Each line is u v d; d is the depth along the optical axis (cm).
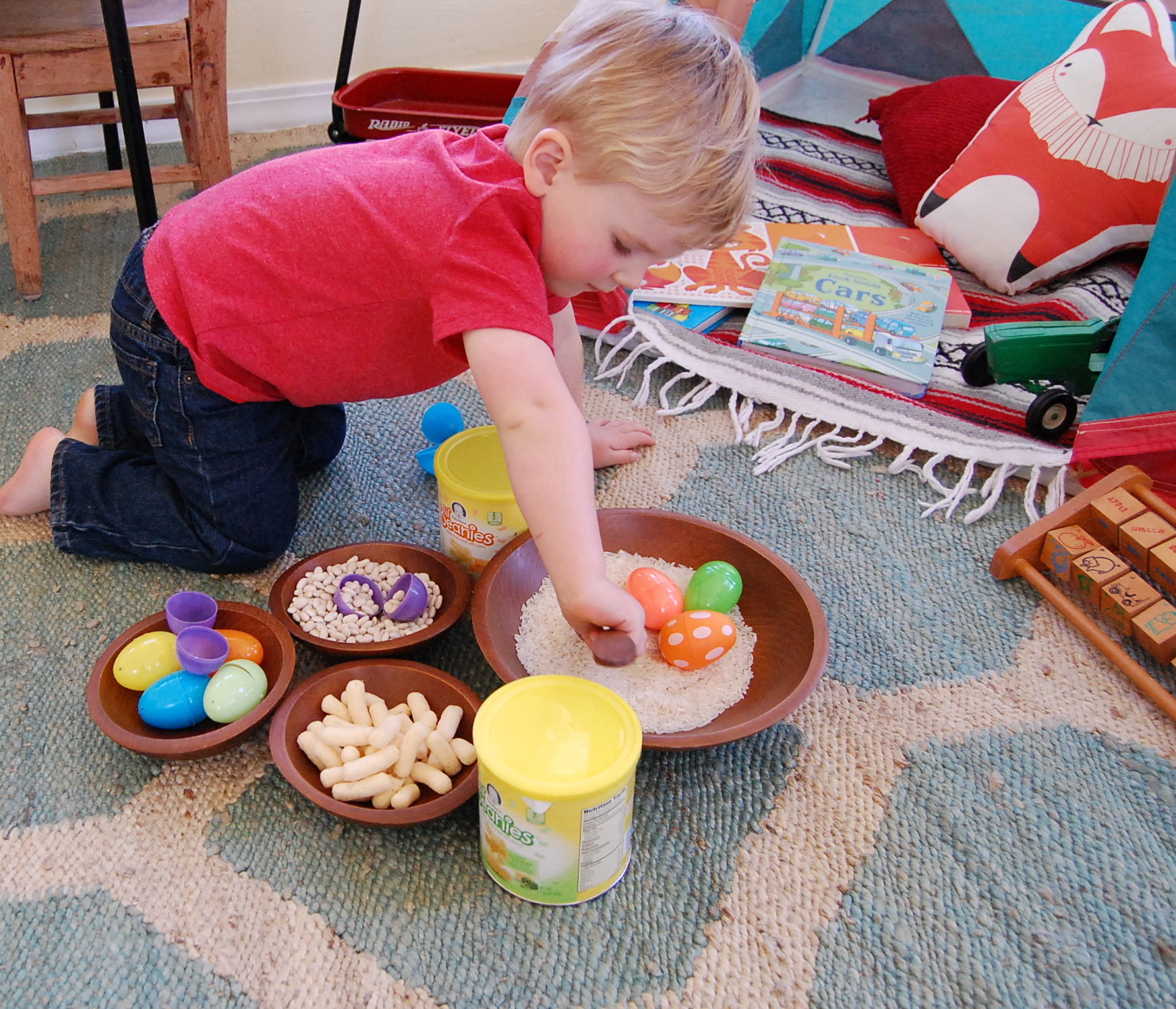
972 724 86
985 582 101
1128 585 93
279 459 96
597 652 71
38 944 67
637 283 78
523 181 73
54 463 96
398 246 78
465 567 97
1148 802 80
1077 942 70
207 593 95
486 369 71
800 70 195
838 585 100
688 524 94
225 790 77
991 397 124
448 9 196
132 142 123
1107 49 138
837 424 119
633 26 71
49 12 131
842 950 69
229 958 66
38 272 135
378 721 77
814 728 84
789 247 144
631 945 68
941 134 154
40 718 82
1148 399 105
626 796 66
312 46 190
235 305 82
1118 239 137
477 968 66
